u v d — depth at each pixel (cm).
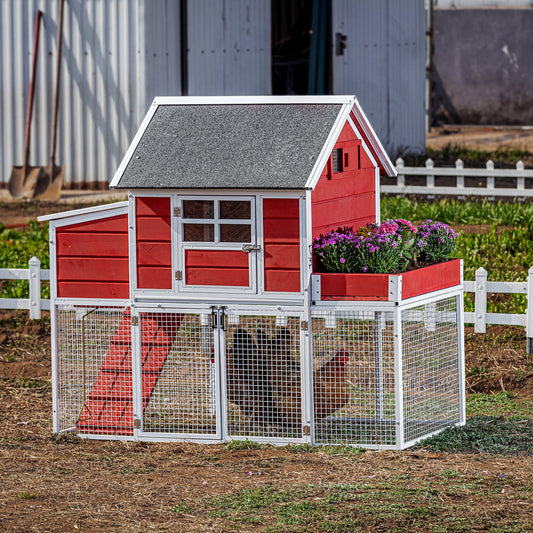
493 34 4566
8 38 2861
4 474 988
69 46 2828
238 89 3045
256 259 1026
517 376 1323
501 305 1608
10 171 2897
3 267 1891
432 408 1178
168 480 959
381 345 1102
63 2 2802
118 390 1125
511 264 1831
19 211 2622
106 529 837
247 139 1052
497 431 1110
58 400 1130
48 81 2852
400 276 1003
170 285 1060
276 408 1106
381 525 829
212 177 1022
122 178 1045
